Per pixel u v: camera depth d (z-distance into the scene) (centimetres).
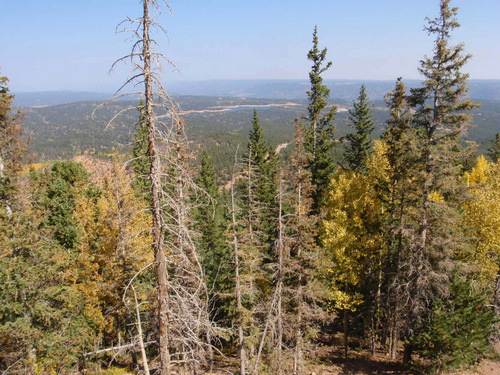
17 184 1795
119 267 1683
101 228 1859
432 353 1534
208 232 2798
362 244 1934
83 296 1716
